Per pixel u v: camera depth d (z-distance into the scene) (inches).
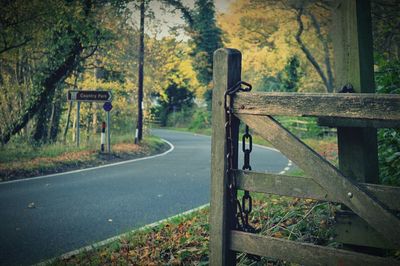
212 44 1889.8
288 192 117.8
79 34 776.3
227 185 127.7
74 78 920.3
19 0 706.2
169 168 569.9
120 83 978.1
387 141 200.7
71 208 325.1
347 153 139.0
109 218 294.4
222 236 128.0
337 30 141.9
